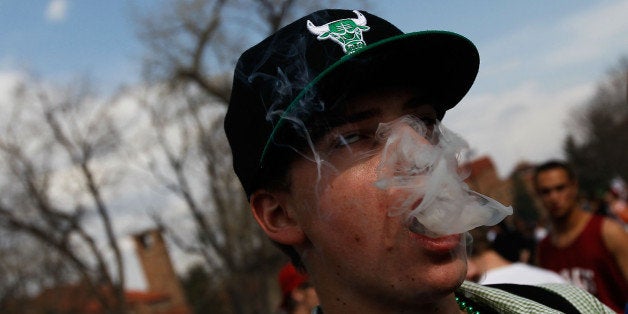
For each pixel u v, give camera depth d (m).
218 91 20.53
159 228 25.31
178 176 24.88
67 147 23.31
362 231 1.31
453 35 1.38
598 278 3.75
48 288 25.27
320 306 1.59
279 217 1.50
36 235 22.89
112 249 24.45
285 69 1.40
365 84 1.34
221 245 24.83
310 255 1.46
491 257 3.54
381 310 1.36
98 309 26.98
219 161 24.69
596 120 52.12
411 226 1.27
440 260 1.28
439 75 1.43
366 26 1.40
